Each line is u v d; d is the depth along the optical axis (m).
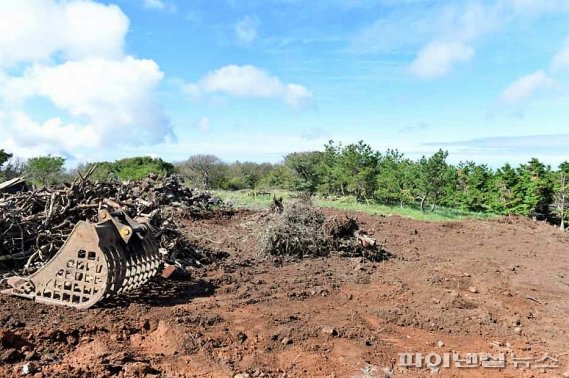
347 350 5.42
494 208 21.59
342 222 10.55
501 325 6.52
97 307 6.09
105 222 6.29
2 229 7.37
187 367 4.73
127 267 6.46
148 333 5.54
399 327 6.31
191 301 6.78
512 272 9.75
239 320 6.10
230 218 14.60
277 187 29.02
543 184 20.17
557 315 7.18
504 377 5.00
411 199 21.64
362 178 22.22
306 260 9.75
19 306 5.87
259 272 8.71
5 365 4.38
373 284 8.30
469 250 12.08
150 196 13.92
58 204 7.98
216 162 32.00
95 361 4.59
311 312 6.59
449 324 6.42
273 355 5.18
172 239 8.82
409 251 11.39
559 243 13.90
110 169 25.80
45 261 7.24
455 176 22.52
